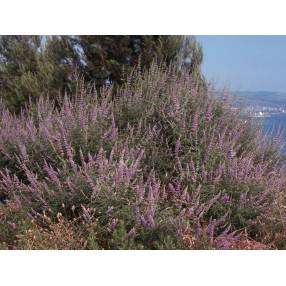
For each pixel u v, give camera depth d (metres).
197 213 4.02
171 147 5.18
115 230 3.70
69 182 4.20
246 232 4.23
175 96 5.35
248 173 4.71
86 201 4.21
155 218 3.86
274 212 4.44
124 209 3.95
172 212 4.03
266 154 5.79
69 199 4.21
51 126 5.21
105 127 5.26
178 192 4.36
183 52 8.63
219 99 5.96
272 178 4.67
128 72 7.90
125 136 5.25
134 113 5.63
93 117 5.07
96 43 8.27
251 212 4.36
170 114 5.27
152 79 6.17
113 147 4.57
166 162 5.01
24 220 4.15
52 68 8.66
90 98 6.05
